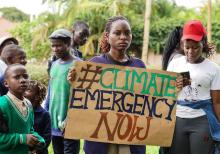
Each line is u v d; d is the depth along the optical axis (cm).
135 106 498
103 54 498
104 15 2547
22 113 493
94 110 489
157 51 2930
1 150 484
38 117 560
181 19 3011
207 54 546
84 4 2531
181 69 534
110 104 492
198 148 527
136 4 2855
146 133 499
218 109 529
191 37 510
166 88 504
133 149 501
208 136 526
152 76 500
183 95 530
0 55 627
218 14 3045
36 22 2605
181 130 530
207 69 525
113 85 492
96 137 489
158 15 3209
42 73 1722
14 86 488
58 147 670
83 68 487
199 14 3172
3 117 483
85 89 488
